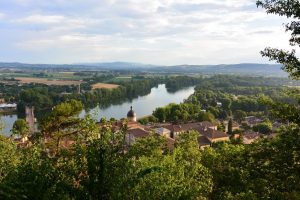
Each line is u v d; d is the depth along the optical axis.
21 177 15.40
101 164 16.08
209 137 118.12
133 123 122.19
